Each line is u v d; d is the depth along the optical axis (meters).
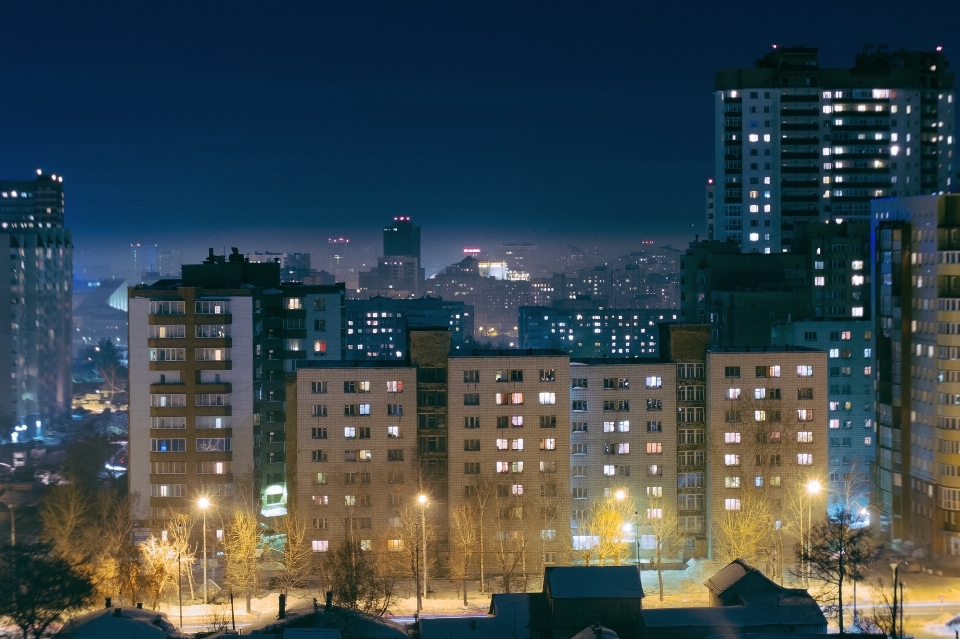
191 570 190.62
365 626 143.88
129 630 136.38
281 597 152.00
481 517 192.25
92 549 197.50
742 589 156.25
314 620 143.50
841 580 154.75
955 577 197.12
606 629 139.75
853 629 154.88
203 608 179.75
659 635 147.88
